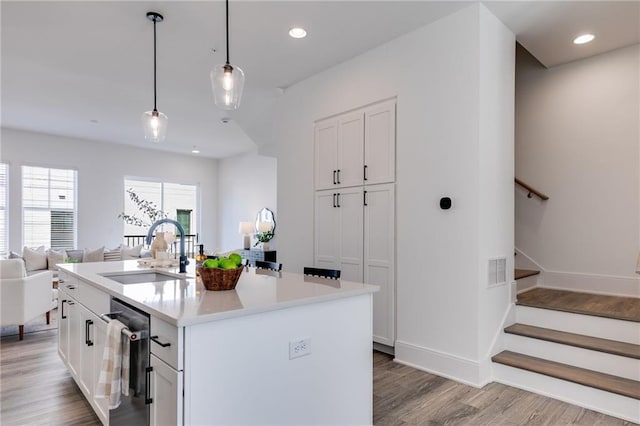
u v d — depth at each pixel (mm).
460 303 2883
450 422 2270
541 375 2637
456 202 2924
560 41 3430
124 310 1833
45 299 4496
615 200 3609
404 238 3266
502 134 3086
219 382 1466
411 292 3199
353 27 3188
